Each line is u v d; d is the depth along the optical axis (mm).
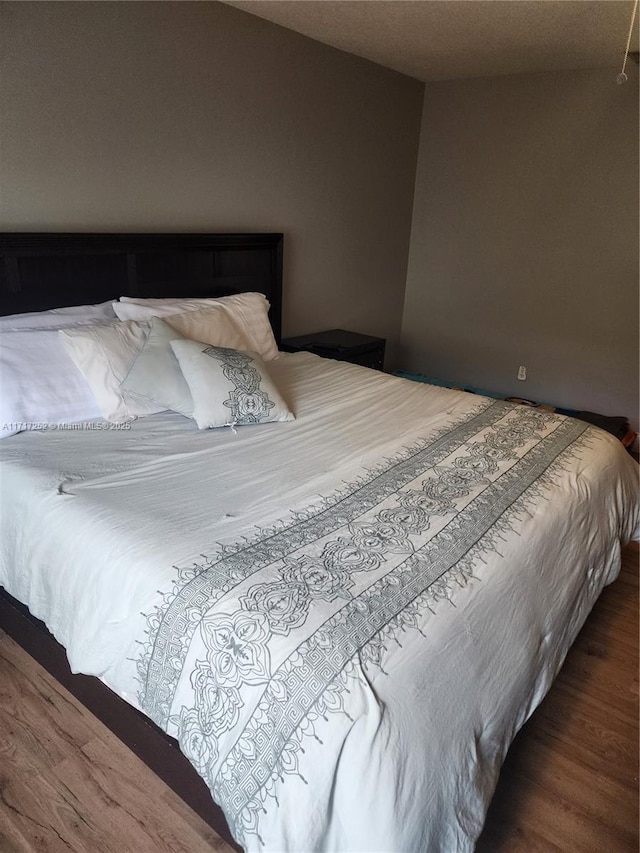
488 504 1698
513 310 4371
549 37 3104
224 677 1145
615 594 2451
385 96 3975
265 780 1052
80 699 1708
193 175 2902
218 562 1337
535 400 4434
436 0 2645
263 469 1871
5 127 2170
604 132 3693
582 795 1585
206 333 2521
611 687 1959
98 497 1626
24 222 2311
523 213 4137
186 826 1465
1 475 1756
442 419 2426
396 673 1099
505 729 1330
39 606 1613
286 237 3578
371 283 4457
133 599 1322
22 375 2010
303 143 3479
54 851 1393
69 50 2281
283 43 3141
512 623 1396
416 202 4625
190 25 2674
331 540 1458
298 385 2768
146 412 2248
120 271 2590
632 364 3953
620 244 3807
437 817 1062
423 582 1321
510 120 4020
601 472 2070
